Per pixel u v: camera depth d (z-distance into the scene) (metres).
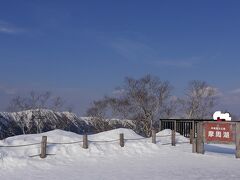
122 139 20.53
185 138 25.48
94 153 19.20
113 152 19.72
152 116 44.47
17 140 19.05
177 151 20.89
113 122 47.56
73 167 16.31
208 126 20.31
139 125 44.88
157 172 14.82
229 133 19.55
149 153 20.28
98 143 20.34
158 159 18.52
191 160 18.20
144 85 45.06
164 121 29.75
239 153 19.05
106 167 16.28
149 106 44.59
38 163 16.72
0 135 45.44
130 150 20.25
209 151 22.31
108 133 22.80
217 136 19.95
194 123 27.81
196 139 20.66
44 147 17.64
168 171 15.02
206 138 20.31
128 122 45.81
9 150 17.41
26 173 15.05
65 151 18.66
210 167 16.06
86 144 19.38
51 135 20.62
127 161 17.89
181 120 28.78
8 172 15.28
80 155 18.67
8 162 16.39
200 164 16.97
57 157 17.94
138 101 44.66
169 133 25.86
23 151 17.72
